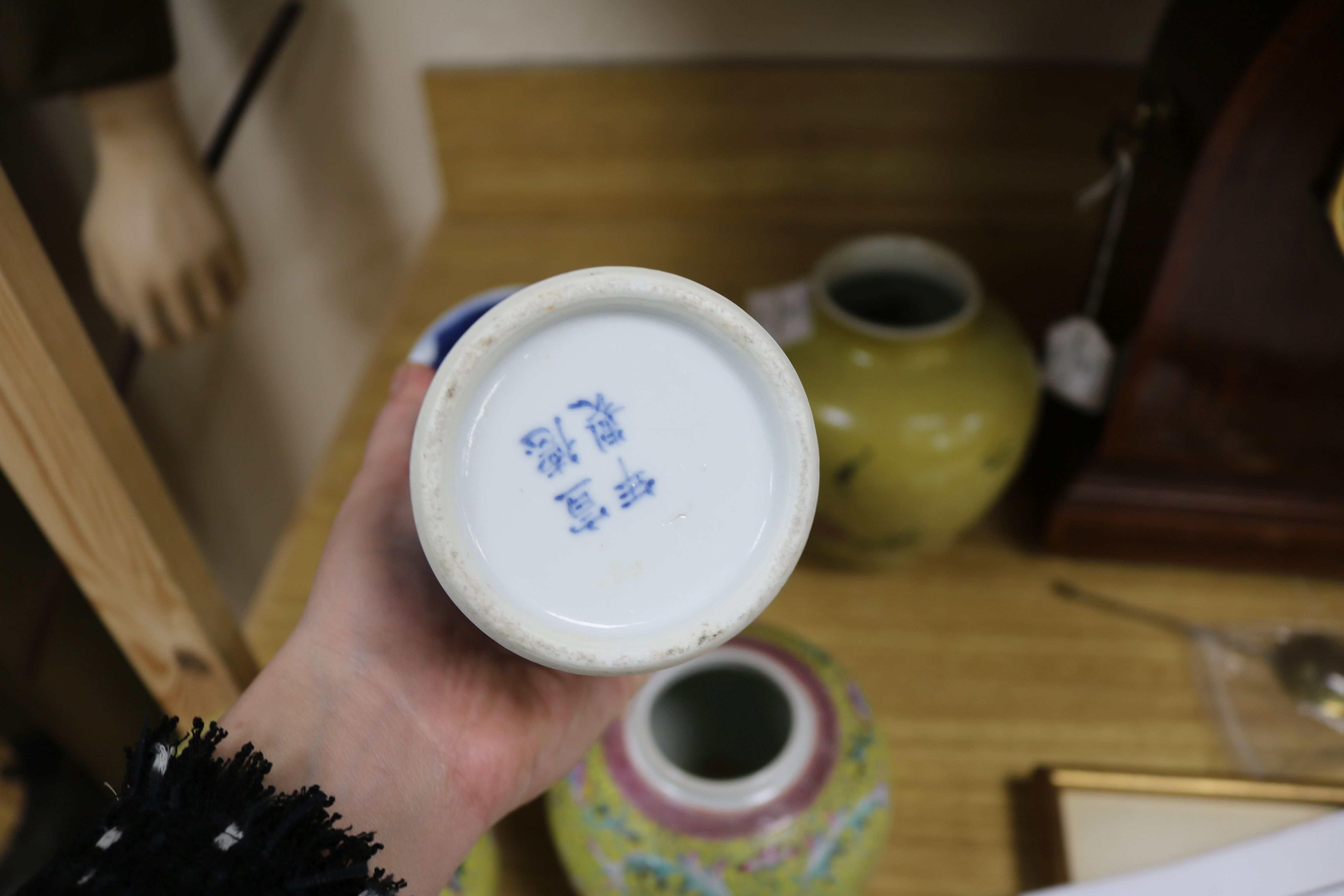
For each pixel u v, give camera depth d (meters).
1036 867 0.48
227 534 0.96
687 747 0.48
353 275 0.82
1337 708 0.51
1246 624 0.55
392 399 0.43
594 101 0.67
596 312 0.33
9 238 0.34
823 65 0.64
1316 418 0.52
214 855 0.29
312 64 0.69
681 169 0.69
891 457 0.49
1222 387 0.51
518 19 0.66
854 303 0.55
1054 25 0.63
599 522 0.33
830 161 0.68
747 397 0.33
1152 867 0.45
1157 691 0.53
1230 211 0.45
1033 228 0.69
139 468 0.40
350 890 0.30
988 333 0.51
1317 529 0.55
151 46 0.54
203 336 0.66
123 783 0.31
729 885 0.41
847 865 0.42
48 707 0.57
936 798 0.50
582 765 0.43
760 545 0.33
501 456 0.33
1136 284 0.50
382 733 0.36
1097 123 0.64
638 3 0.64
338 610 0.38
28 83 0.52
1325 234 0.45
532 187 0.71
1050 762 0.51
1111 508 0.56
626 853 0.42
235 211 0.76
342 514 0.40
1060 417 0.58
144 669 0.46
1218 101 0.43
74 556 0.41
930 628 0.56
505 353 0.32
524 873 0.48
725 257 0.69
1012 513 0.60
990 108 0.64
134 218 0.58
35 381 0.36
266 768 0.31
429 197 0.77
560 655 0.32
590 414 0.33
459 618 0.38
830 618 0.56
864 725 0.44
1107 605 0.56
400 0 0.66
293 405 0.90
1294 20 0.40
